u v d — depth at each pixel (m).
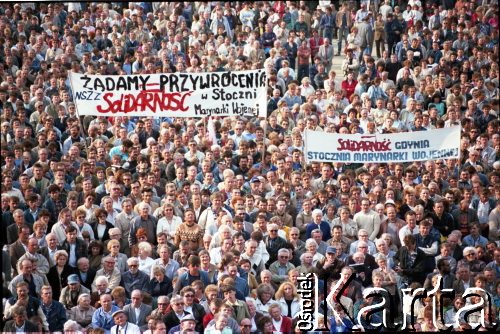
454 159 32.97
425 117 37.59
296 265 27.02
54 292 25.86
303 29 43.88
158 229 27.58
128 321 24.77
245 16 44.78
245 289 25.20
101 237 27.36
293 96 39.28
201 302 24.89
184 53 43.59
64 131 35.81
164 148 33.06
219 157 32.25
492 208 30.25
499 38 43.56
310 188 30.44
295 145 34.31
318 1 46.34
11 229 27.02
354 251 27.45
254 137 35.16
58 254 25.72
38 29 42.94
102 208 27.62
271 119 36.25
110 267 25.73
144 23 43.62
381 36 44.47
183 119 36.53
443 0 45.12
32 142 33.25
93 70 40.16
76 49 42.72
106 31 43.62
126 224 27.58
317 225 28.09
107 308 24.77
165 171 31.23
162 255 25.84
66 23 43.69
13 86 38.66
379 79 40.09
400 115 38.25
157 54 43.38
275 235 26.86
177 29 43.75
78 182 30.08
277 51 42.56
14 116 35.56
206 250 26.23
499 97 40.31
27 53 41.06
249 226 27.64
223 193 29.09
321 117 37.22
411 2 44.78
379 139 31.81
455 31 43.56
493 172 31.95
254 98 32.22
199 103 32.28
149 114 32.28
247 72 32.16
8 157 31.22
